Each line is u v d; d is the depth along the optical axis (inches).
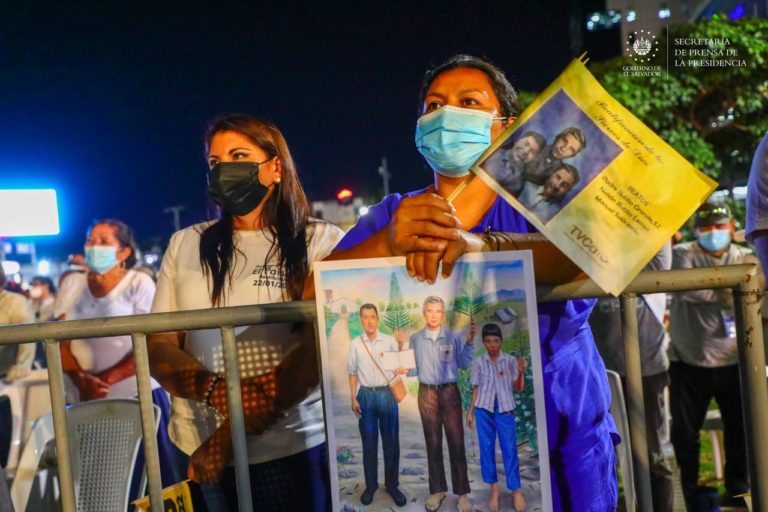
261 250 85.2
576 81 54.4
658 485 137.7
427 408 57.4
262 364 81.8
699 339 156.2
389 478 57.5
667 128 334.0
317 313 57.5
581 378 64.6
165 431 104.7
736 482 156.3
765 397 57.4
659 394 137.2
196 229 88.7
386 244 58.6
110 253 170.9
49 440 114.8
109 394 162.4
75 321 61.3
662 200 52.8
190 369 79.4
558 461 63.4
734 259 168.9
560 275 58.9
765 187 85.3
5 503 72.8
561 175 53.8
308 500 81.7
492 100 68.9
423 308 57.4
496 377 57.1
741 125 340.8
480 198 65.6
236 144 84.6
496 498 57.0
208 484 80.1
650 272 58.0
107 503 100.9
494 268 57.2
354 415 57.5
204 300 84.7
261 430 76.2
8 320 186.7
